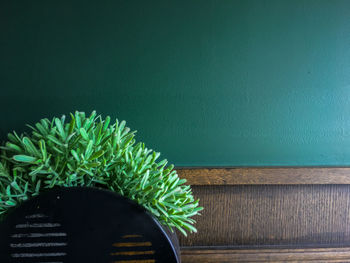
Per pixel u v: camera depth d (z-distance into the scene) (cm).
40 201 75
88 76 117
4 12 112
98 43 116
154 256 76
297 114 124
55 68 116
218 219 125
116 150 86
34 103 116
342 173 123
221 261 125
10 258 75
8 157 91
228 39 119
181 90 120
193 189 123
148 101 120
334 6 120
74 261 75
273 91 122
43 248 75
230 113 122
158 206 81
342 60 122
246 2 118
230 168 121
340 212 128
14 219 75
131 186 84
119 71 118
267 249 126
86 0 114
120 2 115
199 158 123
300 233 128
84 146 82
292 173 122
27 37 114
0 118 116
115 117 119
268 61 121
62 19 114
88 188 75
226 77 120
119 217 75
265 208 126
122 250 75
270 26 119
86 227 75
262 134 124
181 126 121
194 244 126
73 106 117
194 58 119
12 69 115
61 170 80
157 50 118
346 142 126
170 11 117
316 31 120
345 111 124
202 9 117
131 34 117
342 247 127
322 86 123
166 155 122
